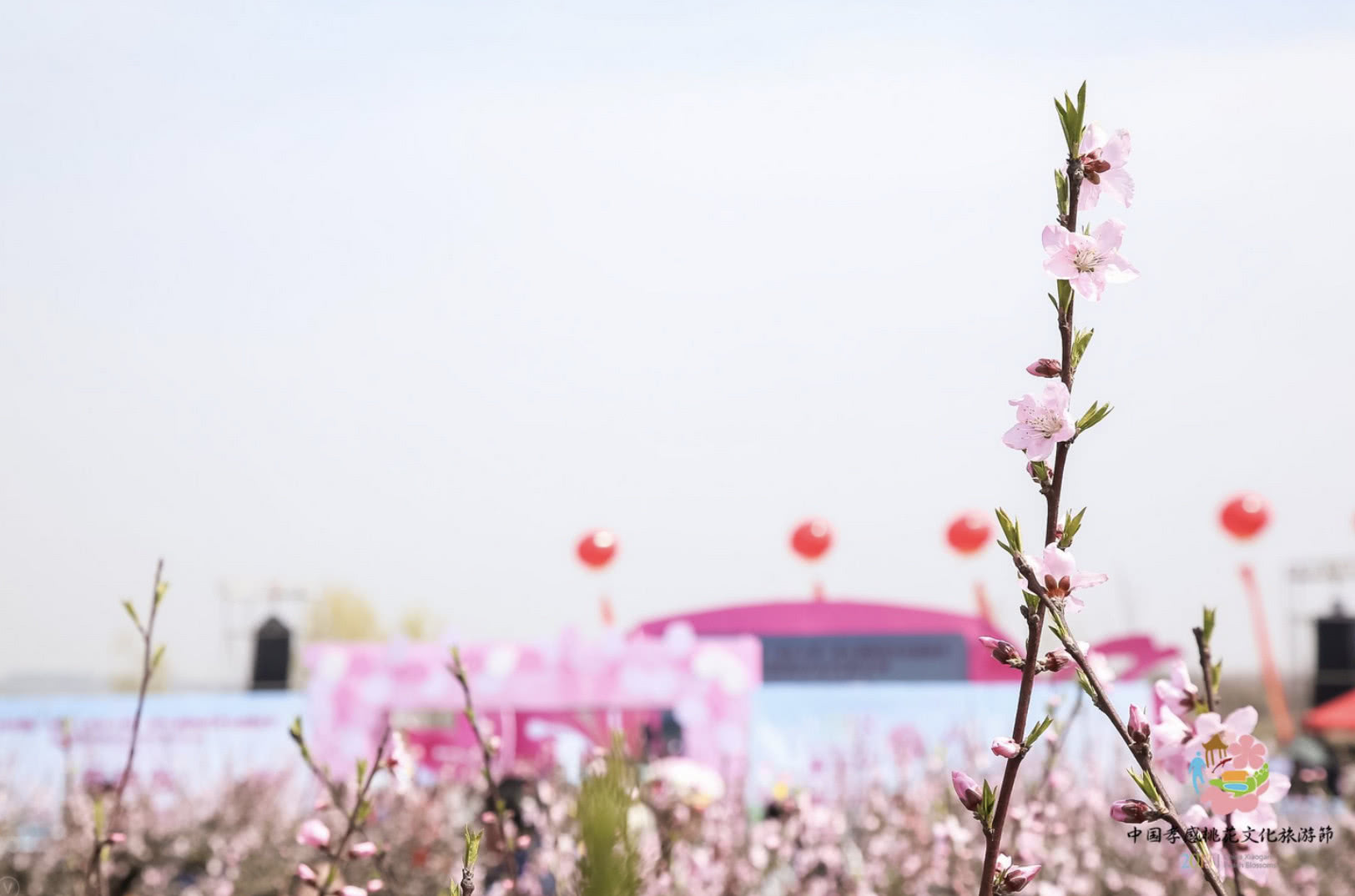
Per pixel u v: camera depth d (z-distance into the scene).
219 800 12.41
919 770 10.18
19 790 12.08
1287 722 14.80
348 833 2.60
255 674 19.12
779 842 7.05
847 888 7.02
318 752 12.29
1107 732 7.73
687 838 5.50
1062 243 1.58
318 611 40.41
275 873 8.67
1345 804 6.72
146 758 12.73
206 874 10.96
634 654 11.85
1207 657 1.74
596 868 1.04
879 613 15.66
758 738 11.52
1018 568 1.54
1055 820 4.90
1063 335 1.57
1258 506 16.03
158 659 2.76
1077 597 1.54
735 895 6.61
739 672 11.67
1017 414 1.55
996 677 15.27
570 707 11.90
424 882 6.15
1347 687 17.64
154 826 11.76
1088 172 1.62
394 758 2.65
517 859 4.43
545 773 10.27
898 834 7.89
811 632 15.69
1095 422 1.53
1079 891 5.87
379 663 12.37
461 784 9.88
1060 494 1.54
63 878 8.26
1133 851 7.15
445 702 12.02
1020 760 1.49
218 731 12.74
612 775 1.07
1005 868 1.48
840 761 10.81
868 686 11.33
